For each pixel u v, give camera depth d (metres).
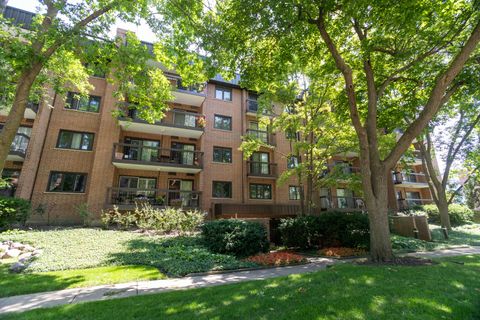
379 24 7.87
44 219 14.12
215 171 18.78
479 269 5.79
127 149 17.30
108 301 4.13
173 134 18.50
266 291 4.43
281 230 11.67
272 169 20.59
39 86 10.95
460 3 7.97
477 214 22.92
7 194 13.82
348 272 5.48
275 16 7.45
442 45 8.72
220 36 8.56
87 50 9.70
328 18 8.38
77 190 15.31
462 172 20.61
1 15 8.31
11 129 7.34
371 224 7.38
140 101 11.55
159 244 9.51
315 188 14.71
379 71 10.02
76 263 6.88
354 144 13.34
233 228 9.17
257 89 10.77
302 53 9.97
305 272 6.34
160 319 3.36
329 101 13.63
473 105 14.33
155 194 17.20
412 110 10.88
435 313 3.37
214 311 3.57
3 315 3.58
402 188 27.06
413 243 11.05
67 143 15.77
